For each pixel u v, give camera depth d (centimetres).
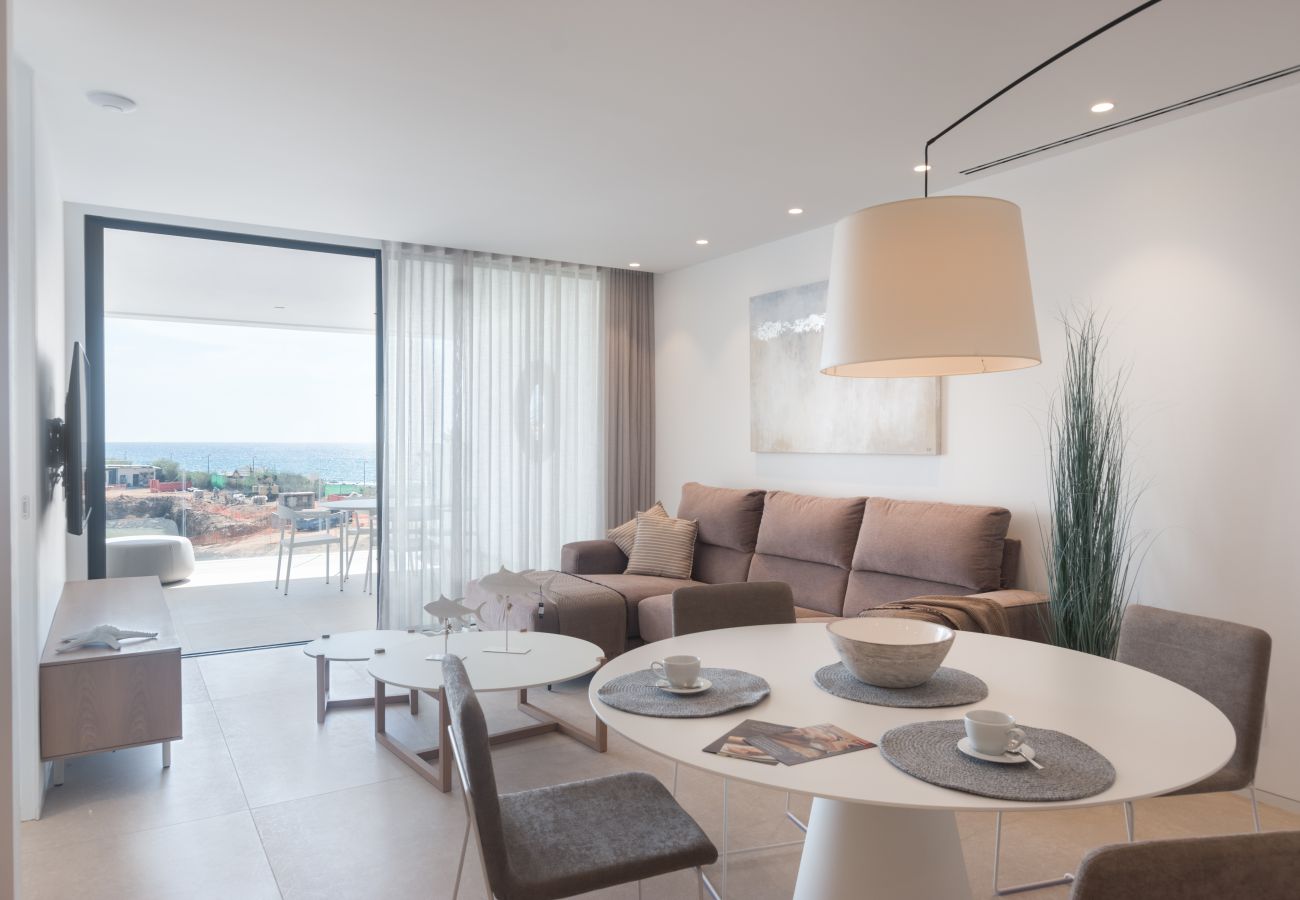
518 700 395
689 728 154
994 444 386
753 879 238
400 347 523
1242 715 206
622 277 604
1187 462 312
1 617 187
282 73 279
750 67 273
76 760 327
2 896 186
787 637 230
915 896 172
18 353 271
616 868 158
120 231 515
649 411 615
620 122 321
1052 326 362
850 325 185
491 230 487
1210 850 85
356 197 421
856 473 460
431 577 534
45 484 329
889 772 132
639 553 515
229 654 491
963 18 240
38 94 295
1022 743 142
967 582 359
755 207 436
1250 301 294
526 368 566
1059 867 244
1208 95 290
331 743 345
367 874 239
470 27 248
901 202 180
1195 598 309
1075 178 352
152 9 237
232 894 229
